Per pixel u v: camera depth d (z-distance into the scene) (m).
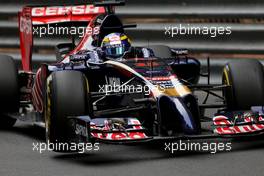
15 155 28.69
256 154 27.70
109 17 31.22
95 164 26.69
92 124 26.61
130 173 25.00
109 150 29.33
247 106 29.53
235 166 25.75
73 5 36.44
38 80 32.50
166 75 28.58
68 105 27.92
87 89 28.39
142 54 31.09
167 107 27.31
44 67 30.89
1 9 50.69
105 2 32.19
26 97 36.53
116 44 30.62
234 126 27.55
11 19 50.50
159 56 34.81
